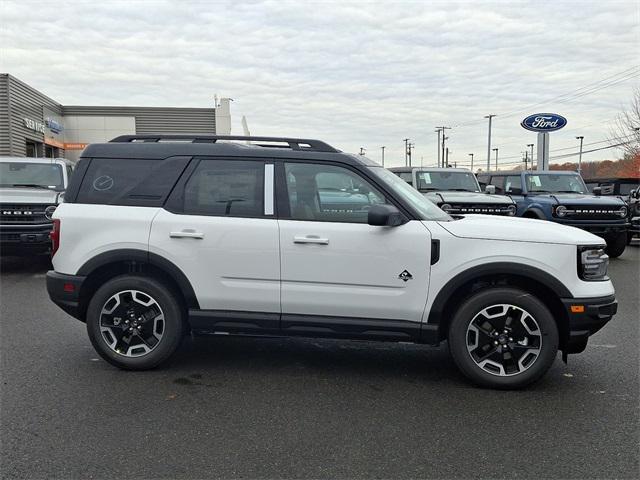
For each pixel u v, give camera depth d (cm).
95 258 463
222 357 515
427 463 321
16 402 404
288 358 515
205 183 464
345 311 447
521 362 433
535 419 382
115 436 351
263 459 324
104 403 403
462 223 452
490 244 432
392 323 444
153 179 470
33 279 915
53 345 545
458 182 1327
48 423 368
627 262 1180
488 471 313
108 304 469
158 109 3166
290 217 451
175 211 462
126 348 473
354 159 457
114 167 477
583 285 429
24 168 1103
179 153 471
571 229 460
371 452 334
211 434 355
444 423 375
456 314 437
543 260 427
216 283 455
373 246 437
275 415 386
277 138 475
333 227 442
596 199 1198
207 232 452
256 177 460
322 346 554
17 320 643
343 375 470
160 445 339
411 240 434
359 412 393
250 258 449
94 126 3070
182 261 455
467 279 434
